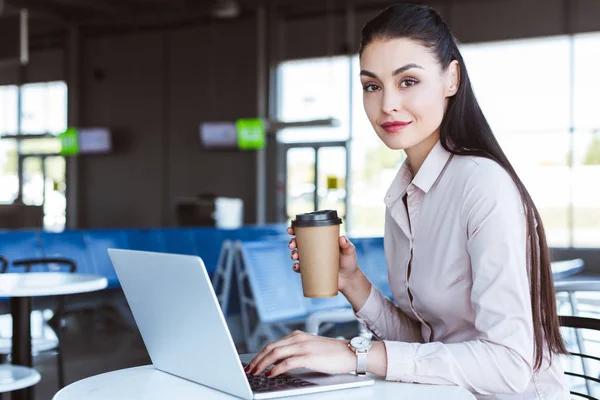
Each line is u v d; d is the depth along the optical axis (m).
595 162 10.73
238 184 14.01
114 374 1.18
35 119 15.97
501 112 11.34
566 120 10.90
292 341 1.10
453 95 1.24
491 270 1.08
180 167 14.67
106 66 15.47
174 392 1.04
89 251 6.75
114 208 15.41
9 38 9.42
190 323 1.03
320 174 13.04
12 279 2.63
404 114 1.19
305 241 1.11
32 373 2.30
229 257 5.91
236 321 6.04
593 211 10.70
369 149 12.66
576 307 2.06
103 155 15.51
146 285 1.09
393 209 1.30
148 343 1.20
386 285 5.78
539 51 11.11
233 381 1.00
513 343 1.06
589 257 10.29
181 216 12.36
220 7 12.34
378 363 1.08
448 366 1.06
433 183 1.23
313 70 13.07
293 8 13.15
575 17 10.88
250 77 13.87
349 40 12.72
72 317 6.57
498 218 1.10
